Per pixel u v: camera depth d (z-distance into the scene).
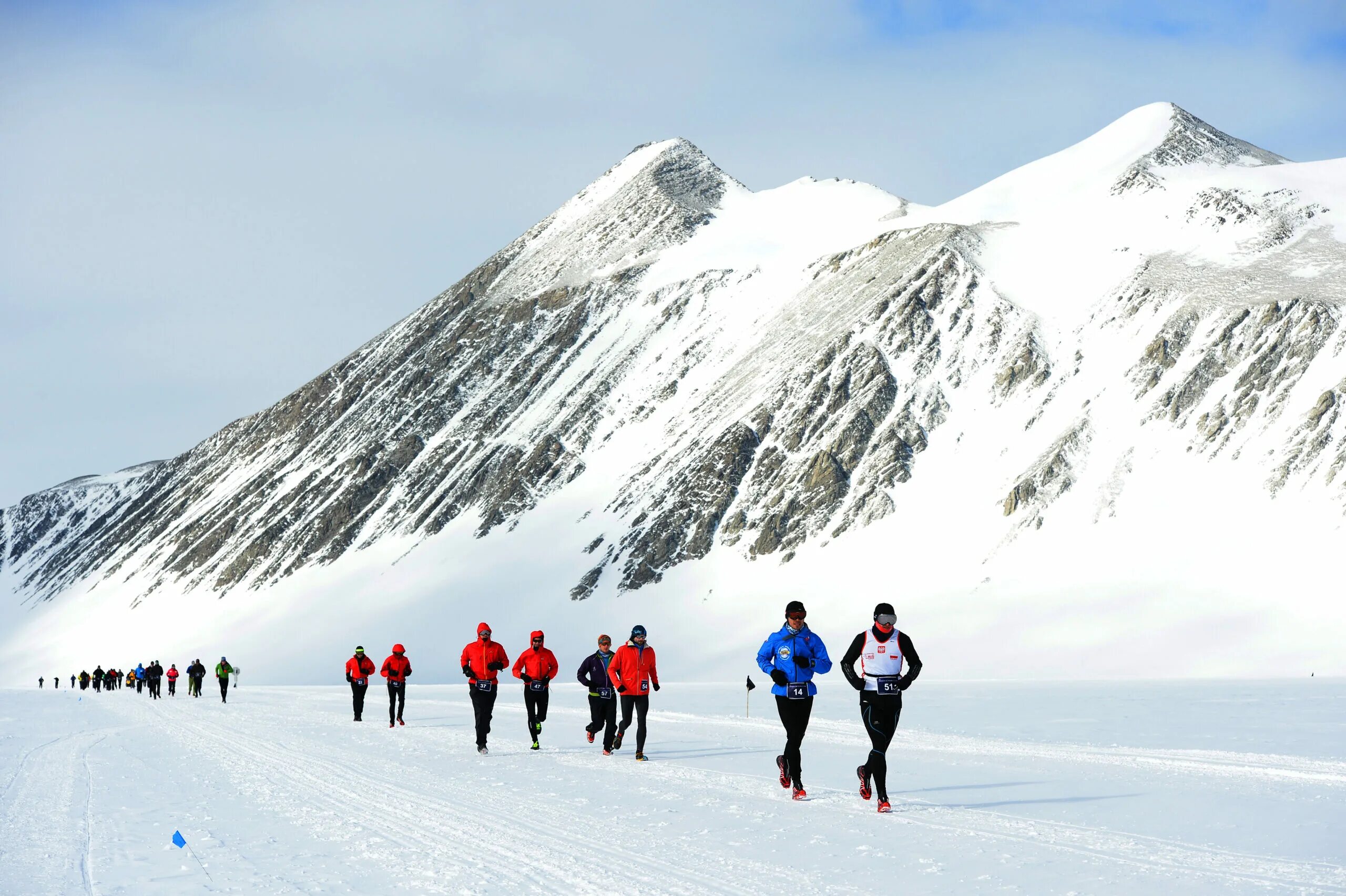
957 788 13.31
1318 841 9.53
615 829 10.54
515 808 12.04
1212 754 17.22
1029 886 7.88
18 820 11.79
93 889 8.34
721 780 14.24
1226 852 9.04
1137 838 9.72
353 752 18.97
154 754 19.56
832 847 9.46
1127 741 19.89
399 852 9.59
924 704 34.72
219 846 10.05
